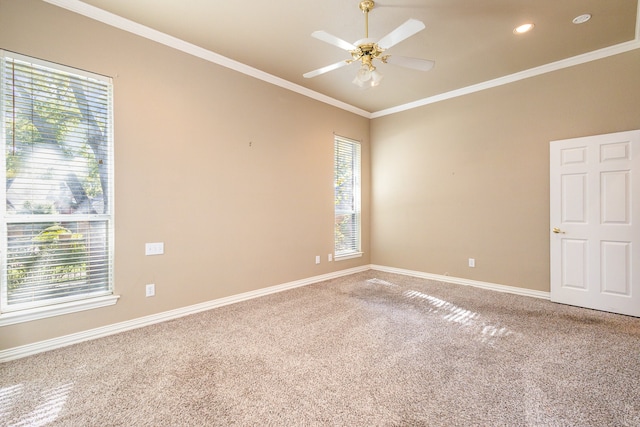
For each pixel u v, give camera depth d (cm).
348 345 238
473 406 164
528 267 369
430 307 328
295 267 413
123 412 160
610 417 155
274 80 380
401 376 194
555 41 298
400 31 194
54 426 150
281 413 159
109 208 261
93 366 207
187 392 178
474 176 412
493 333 259
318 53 321
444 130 440
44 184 232
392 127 503
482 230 406
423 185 465
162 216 289
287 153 400
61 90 238
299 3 240
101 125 257
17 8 219
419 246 472
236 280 346
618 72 308
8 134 218
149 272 282
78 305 242
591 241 318
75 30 241
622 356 217
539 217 360
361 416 157
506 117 382
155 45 283
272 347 235
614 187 305
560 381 187
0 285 216
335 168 476
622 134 300
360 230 518
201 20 263
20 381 189
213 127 325
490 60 337
